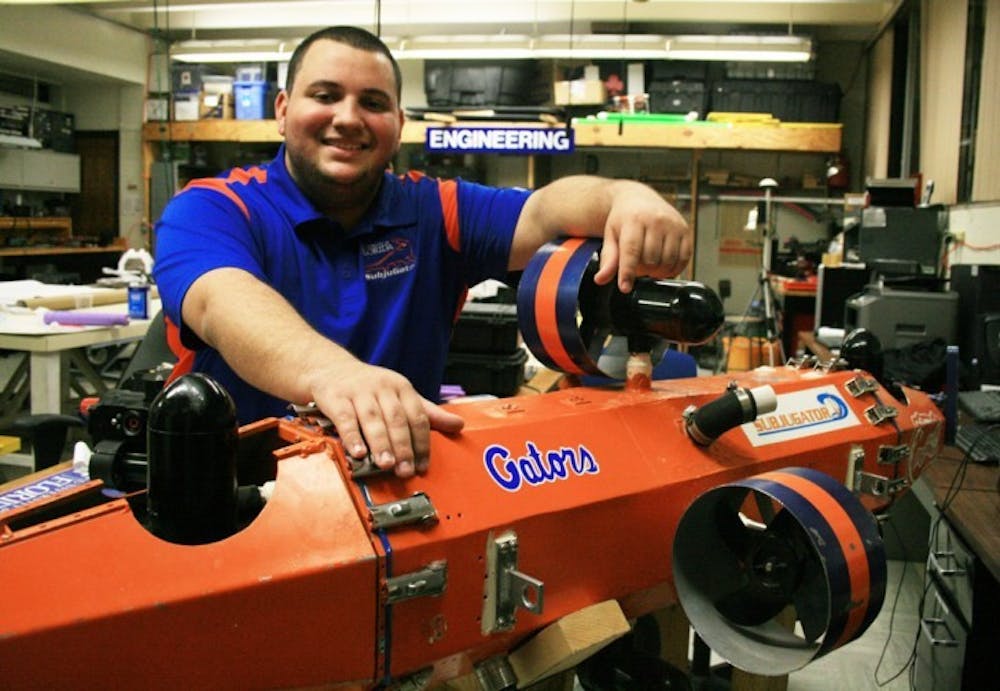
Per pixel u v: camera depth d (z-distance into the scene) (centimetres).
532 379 297
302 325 104
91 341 323
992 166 395
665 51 596
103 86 820
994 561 144
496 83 717
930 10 529
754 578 104
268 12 756
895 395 159
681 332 117
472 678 104
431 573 85
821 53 782
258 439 97
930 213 461
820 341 436
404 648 85
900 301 359
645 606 116
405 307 153
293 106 142
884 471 147
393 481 88
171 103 772
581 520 100
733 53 593
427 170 766
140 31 799
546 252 130
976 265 354
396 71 149
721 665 222
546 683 128
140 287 350
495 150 500
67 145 818
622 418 115
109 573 73
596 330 127
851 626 91
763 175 780
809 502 92
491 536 91
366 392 89
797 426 134
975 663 183
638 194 126
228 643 75
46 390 312
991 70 404
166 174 776
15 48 674
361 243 149
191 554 76
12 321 330
